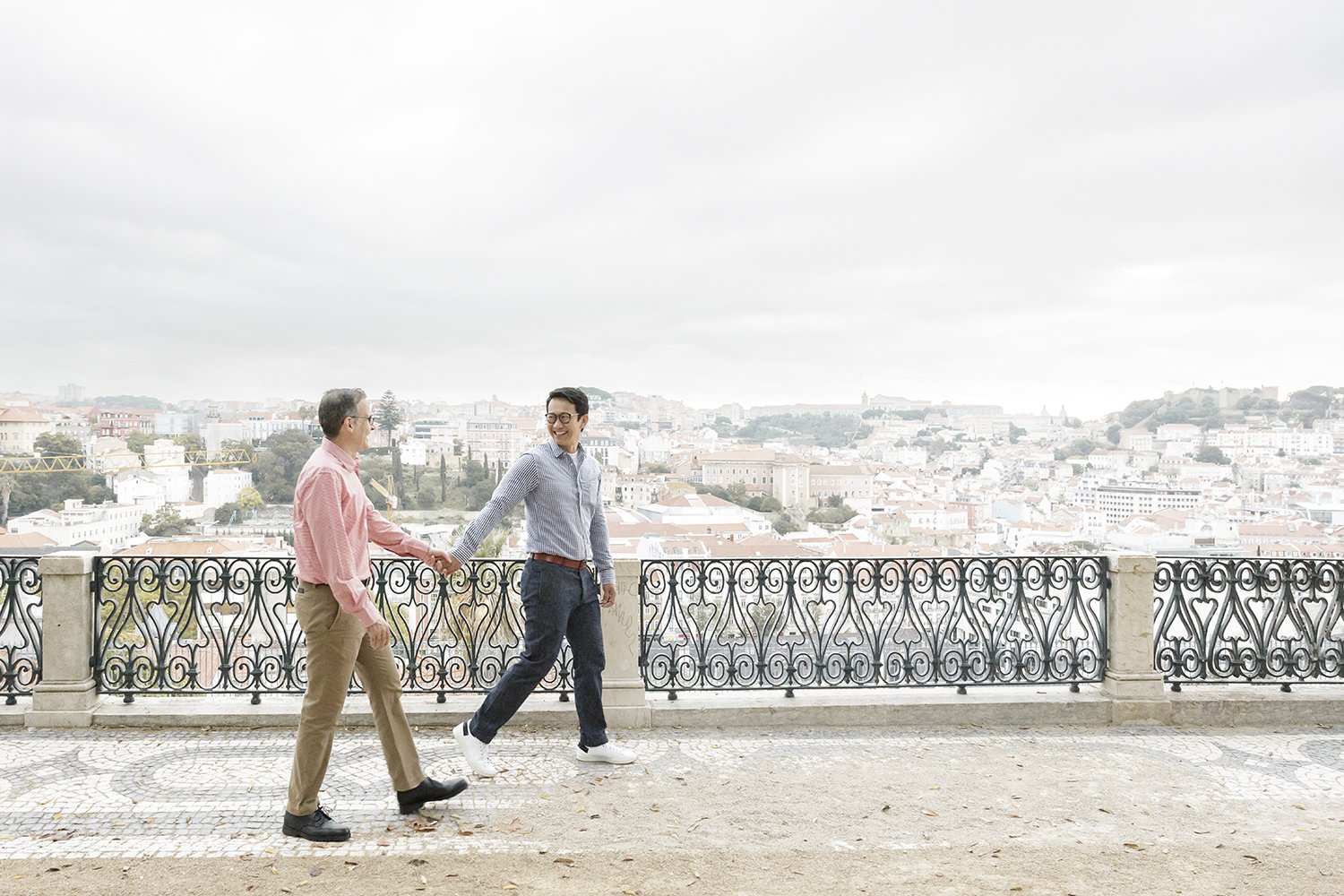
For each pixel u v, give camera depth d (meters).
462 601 5.55
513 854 3.48
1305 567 5.75
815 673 5.64
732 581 5.60
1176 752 4.93
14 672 5.30
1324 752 4.93
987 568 5.71
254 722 5.22
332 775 4.41
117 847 3.51
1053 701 5.48
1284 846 3.64
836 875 3.33
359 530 3.71
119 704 5.36
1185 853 3.56
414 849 3.52
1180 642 5.71
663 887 3.21
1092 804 4.12
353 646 3.62
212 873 3.27
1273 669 5.74
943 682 5.67
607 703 5.31
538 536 4.45
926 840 3.69
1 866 3.31
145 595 5.40
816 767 4.62
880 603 5.68
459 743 4.43
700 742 5.04
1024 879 3.31
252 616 5.42
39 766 4.50
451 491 65.94
